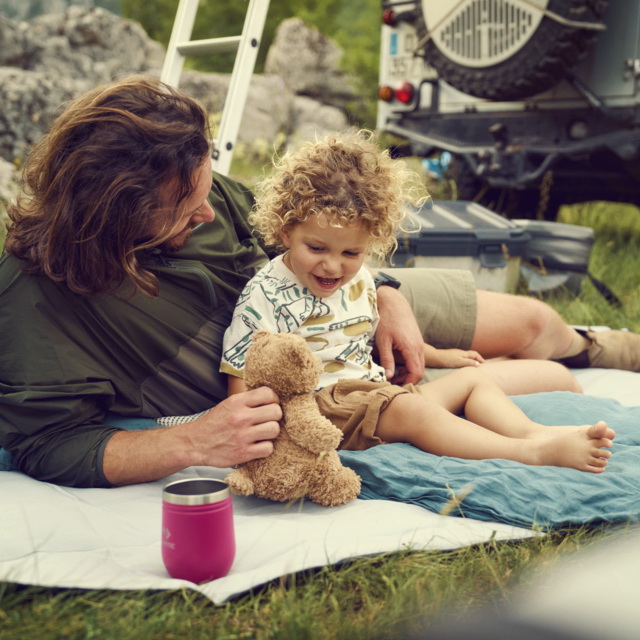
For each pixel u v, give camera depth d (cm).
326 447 197
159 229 204
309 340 233
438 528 188
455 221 445
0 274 210
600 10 545
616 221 761
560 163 624
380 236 233
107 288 205
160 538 184
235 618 156
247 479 199
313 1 1948
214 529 165
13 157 711
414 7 638
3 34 872
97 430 207
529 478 202
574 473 205
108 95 202
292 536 182
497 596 156
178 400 232
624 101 559
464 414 248
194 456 198
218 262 245
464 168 663
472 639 87
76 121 198
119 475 202
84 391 205
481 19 577
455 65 596
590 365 334
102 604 155
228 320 239
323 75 1353
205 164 205
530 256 484
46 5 1487
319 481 201
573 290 482
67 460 202
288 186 225
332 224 218
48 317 206
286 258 240
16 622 151
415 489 205
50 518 182
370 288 256
